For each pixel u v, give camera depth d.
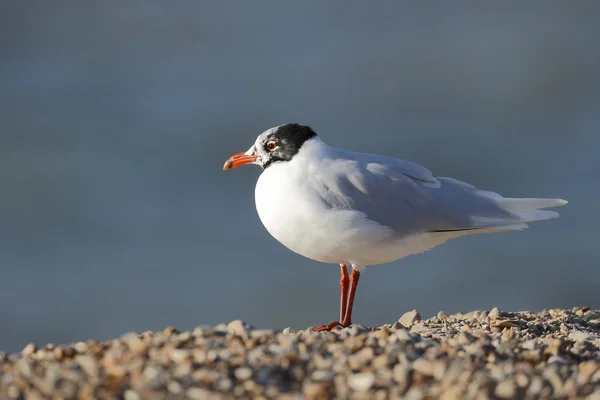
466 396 5.64
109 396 5.64
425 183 9.75
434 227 9.55
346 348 6.49
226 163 9.70
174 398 5.59
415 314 9.73
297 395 5.74
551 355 6.85
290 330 9.01
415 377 5.98
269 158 9.48
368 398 5.72
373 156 9.75
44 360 6.51
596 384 5.97
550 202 9.95
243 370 5.99
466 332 8.02
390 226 9.30
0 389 5.89
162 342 6.52
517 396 5.80
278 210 9.23
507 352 6.73
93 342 6.73
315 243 9.30
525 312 9.87
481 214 9.77
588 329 9.02
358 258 9.45
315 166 9.27
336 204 9.16
